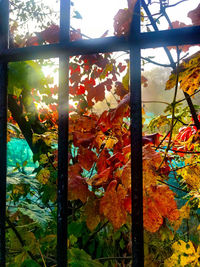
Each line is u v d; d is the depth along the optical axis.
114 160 1.24
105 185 1.21
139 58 0.62
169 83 1.00
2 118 0.71
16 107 1.71
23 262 1.23
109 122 1.40
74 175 1.26
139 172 0.61
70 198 1.17
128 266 1.49
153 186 0.98
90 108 1.78
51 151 1.66
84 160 1.37
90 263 1.19
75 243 1.59
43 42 1.57
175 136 1.64
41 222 1.20
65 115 0.67
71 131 1.52
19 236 1.31
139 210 0.61
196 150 1.48
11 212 1.41
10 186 1.58
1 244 0.70
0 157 0.71
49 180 1.56
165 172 1.30
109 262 1.62
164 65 0.97
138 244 0.61
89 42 0.65
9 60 0.72
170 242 1.32
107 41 0.64
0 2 0.73
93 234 1.54
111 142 1.41
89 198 1.19
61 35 0.68
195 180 1.23
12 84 0.74
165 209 0.95
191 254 1.08
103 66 1.62
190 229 1.53
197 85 0.93
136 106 0.62
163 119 1.58
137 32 0.62
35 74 0.74
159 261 1.26
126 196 1.00
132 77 0.62
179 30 0.59
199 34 0.57
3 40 0.72
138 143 0.61
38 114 1.90
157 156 1.00
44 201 1.57
